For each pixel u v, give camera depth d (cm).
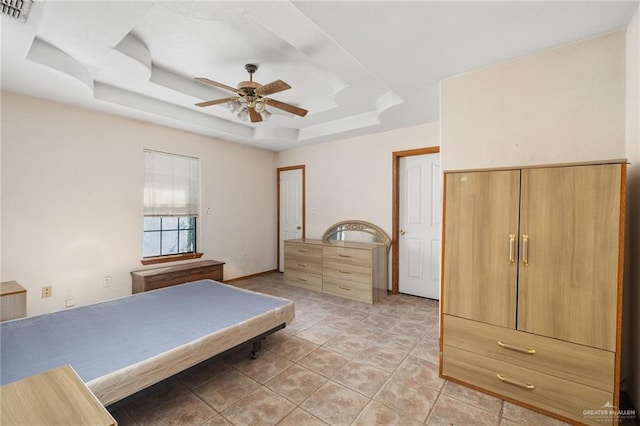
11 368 154
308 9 162
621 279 156
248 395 194
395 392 197
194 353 188
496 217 192
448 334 211
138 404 185
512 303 186
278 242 575
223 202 476
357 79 286
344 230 475
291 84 326
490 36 188
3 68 229
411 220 418
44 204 300
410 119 369
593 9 162
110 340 189
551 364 174
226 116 407
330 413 176
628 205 182
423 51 205
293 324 314
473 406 183
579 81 194
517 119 215
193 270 393
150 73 266
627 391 187
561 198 171
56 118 305
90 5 174
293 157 546
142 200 375
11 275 281
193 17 184
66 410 80
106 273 344
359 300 394
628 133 178
